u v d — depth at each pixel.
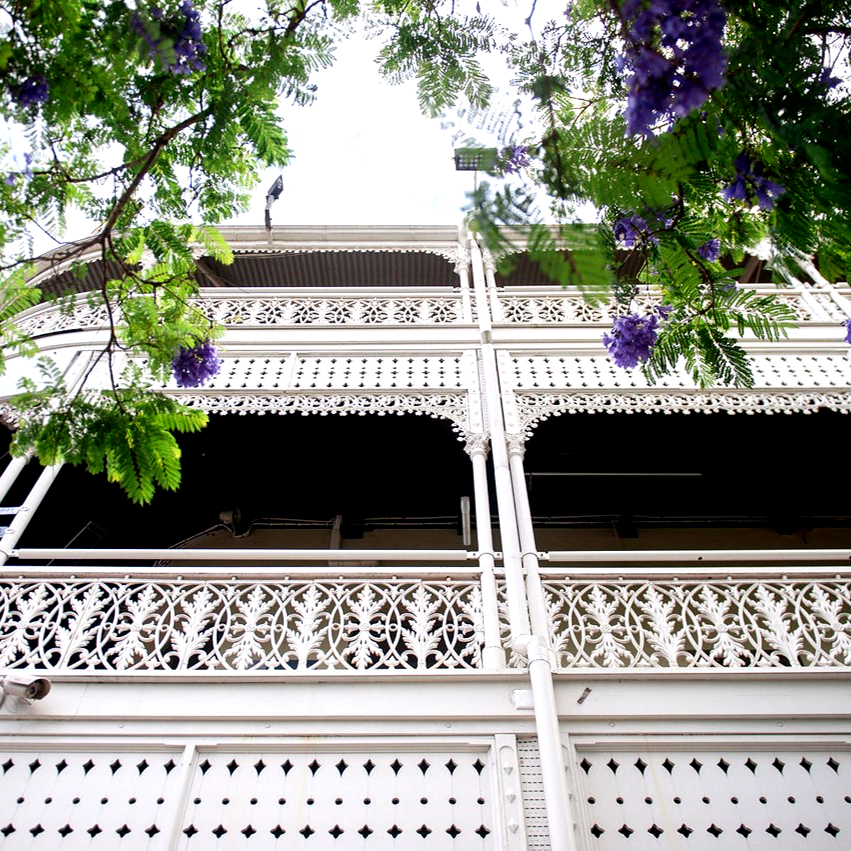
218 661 4.68
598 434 7.73
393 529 8.67
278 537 8.62
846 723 4.47
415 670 4.59
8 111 2.49
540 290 7.67
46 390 3.06
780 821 4.10
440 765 4.30
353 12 2.55
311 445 7.81
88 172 2.92
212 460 7.92
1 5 2.36
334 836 4.02
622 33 2.14
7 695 4.38
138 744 4.34
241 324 7.21
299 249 8.80
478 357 6.88
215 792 4.17
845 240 2.24
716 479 8.28
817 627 4.90
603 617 4.91
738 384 2.99
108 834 3.96
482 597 5.01
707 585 5.14
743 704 4.51
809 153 1.86
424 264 9.48
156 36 2.36
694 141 1.92
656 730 4.43
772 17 1.94
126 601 4.97
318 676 4.57
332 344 6.99
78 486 7.91
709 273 2.83
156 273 3.38
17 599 4.89
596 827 4.04
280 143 2.87
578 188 1.75
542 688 4.32
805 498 8.47
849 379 6.51
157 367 3.43
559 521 8.68
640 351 3.16
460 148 1.61
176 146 3.01
